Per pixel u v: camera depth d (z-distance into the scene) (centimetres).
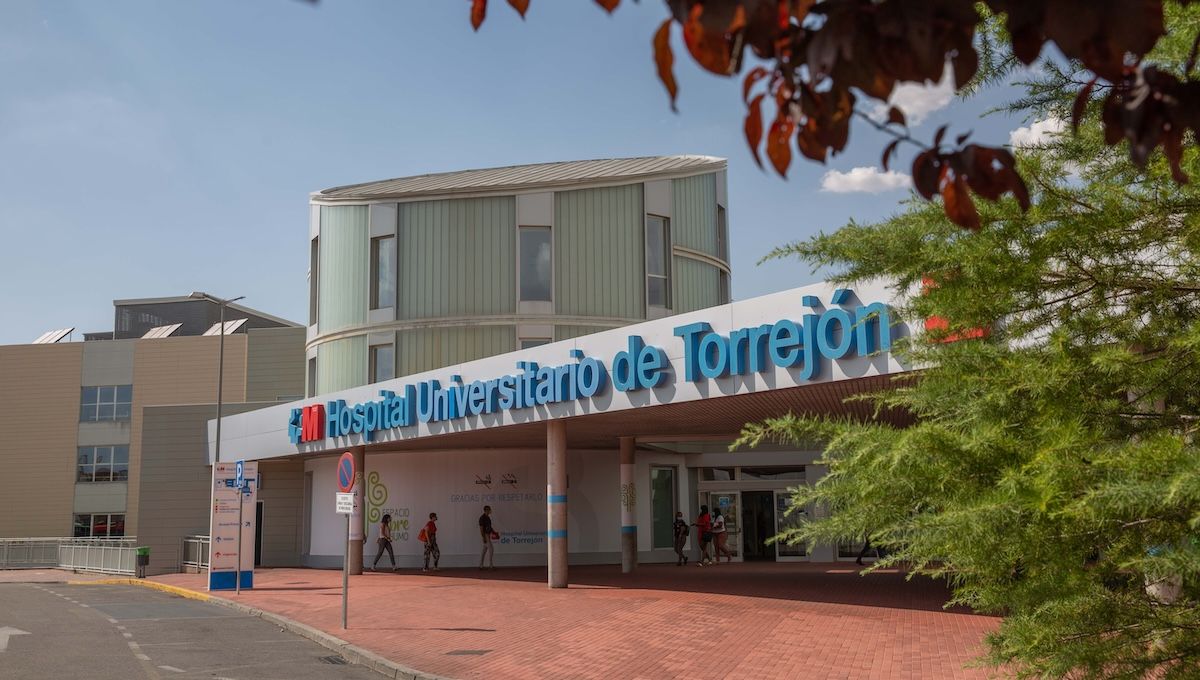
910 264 441
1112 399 406
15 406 5000
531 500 2912
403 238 3228
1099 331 421
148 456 3459
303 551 3291
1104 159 429
